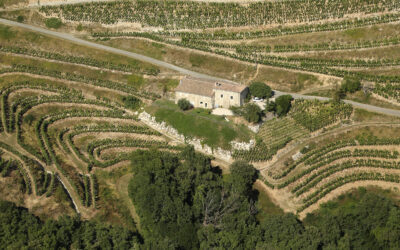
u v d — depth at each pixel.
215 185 165.50
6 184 163.62
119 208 167.50
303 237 144.50
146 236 157.50
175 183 164.12
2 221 149.75
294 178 176.25
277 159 182.88
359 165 180.38
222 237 146.88
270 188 175.75
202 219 159.75
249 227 151.25
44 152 181.88
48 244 142.62
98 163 182.50
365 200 160.75
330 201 171.38
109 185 176.88
